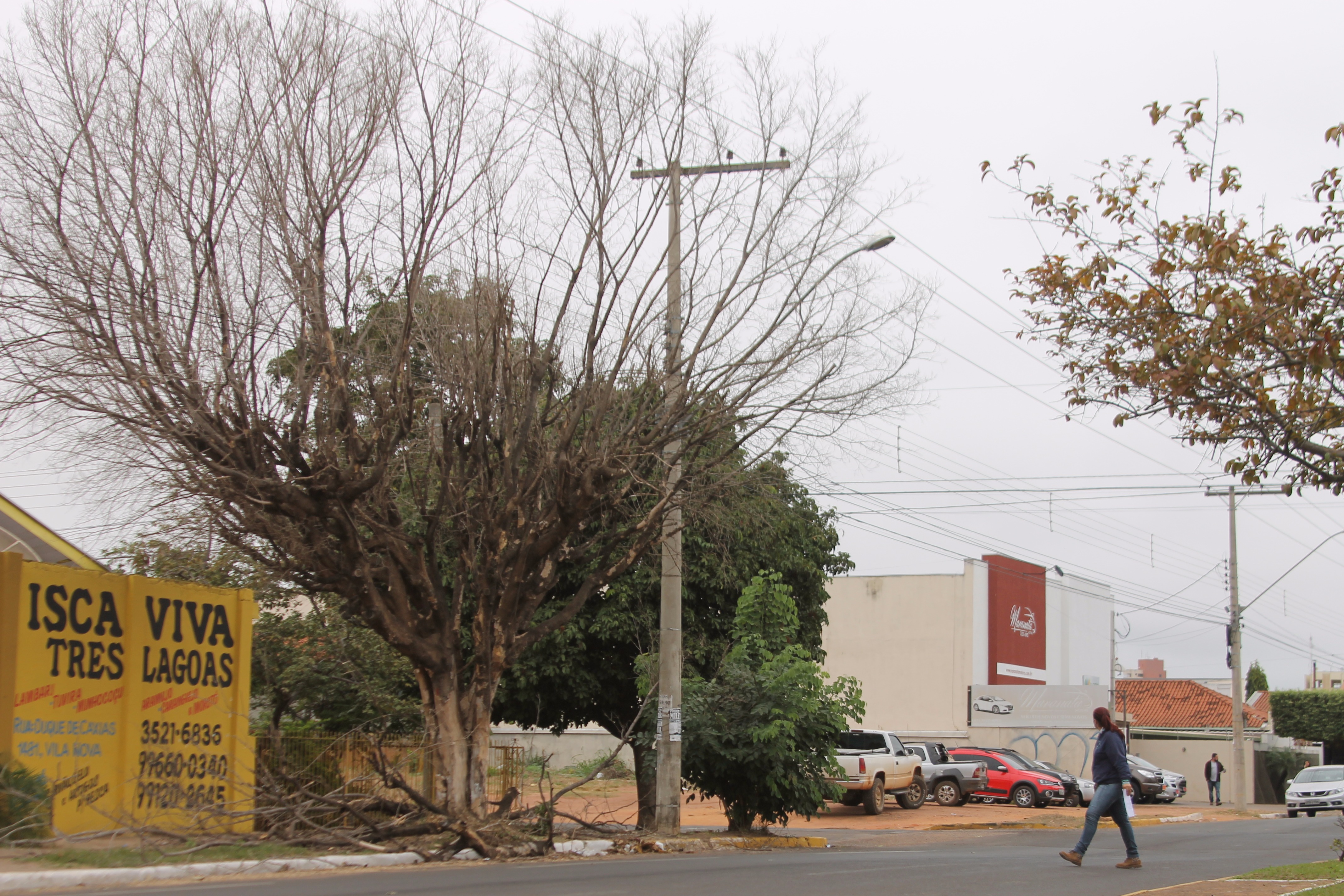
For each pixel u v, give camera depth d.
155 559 17.56
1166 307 10.61
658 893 9.82
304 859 12.23
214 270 13.32
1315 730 65.81
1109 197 10.98
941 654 47.34
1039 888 10.92
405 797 16.27
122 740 13.88
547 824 14.84
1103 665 55.62
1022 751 45.41
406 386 14.34
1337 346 10.04
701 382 15.74
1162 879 12.12
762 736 18.44
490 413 15.36
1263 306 10.06
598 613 22.30
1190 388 10.34
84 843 12.17
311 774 16.41
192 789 14.82
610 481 15.36
